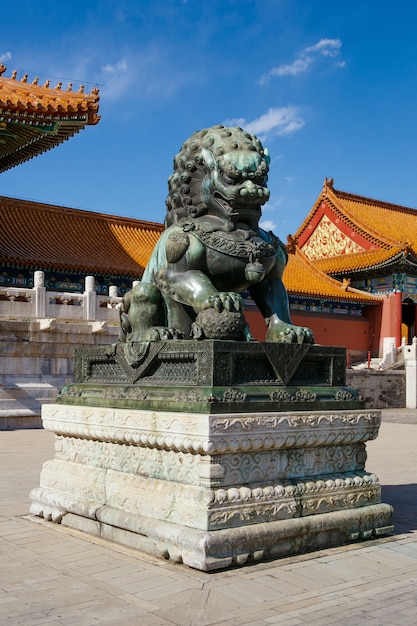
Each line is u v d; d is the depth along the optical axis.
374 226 55.44
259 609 5.15
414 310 58.84
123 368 7.35
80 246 37.84
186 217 7.36
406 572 6.08
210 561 5.81
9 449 15.16
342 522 6.81
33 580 5.77
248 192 6.81
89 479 7.35
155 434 6.49
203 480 6.08
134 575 5.84
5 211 38.09
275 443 6.40
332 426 6.90
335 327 50.09
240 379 6.54
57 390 20.64
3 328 19.92
